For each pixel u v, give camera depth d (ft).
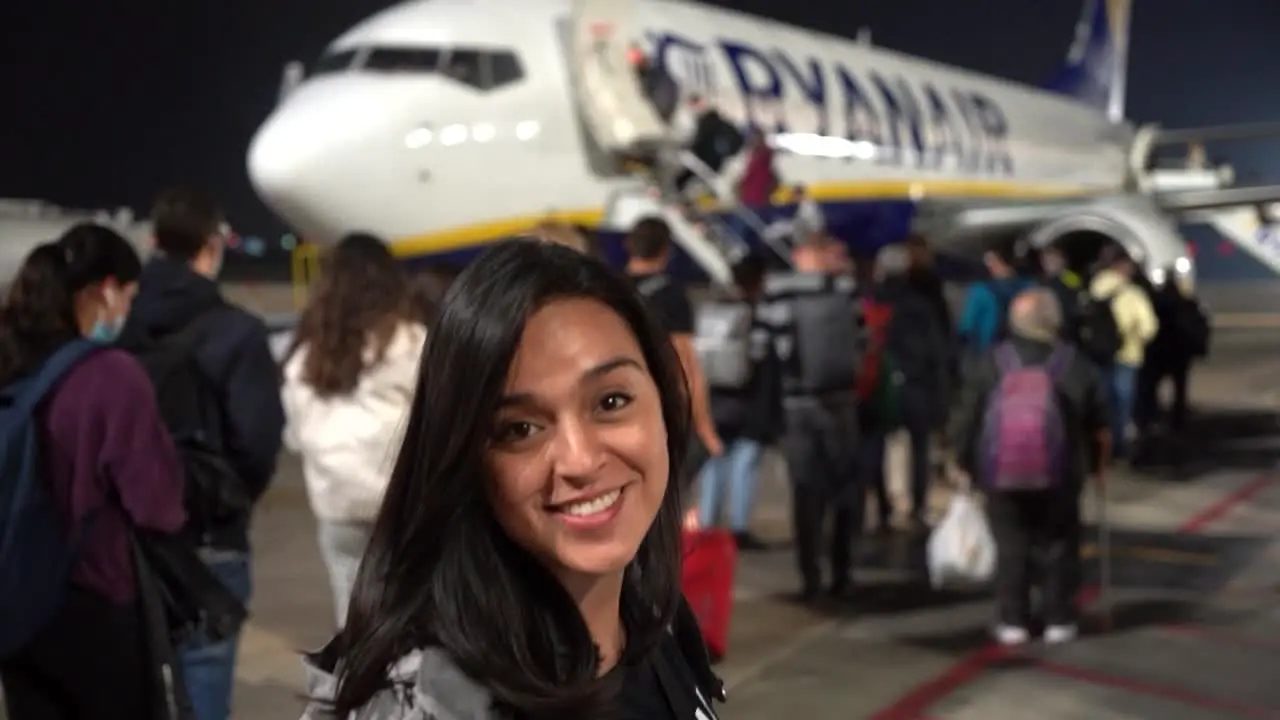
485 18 33.14
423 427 3.85
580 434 3.77
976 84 57.21
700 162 35.24
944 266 52.49
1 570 7.79
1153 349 30.12
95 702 8.28
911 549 21.03
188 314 9.93
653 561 4.58
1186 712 13.42
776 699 13.78
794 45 43.29
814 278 17.12
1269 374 45.50
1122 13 82.43
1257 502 24.45
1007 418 15.10
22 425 7.86
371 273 10.34
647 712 4.28
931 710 13.46
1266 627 16.49
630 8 34.37
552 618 3.90
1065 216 47.37
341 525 10.64
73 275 8.32
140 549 8.44
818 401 17.07
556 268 3.88
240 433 10.00
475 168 31.91
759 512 24.08
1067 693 13.99
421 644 3.63
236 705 13.43
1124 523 22.66
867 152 44.88
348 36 34.17
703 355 19.48
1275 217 54.19
